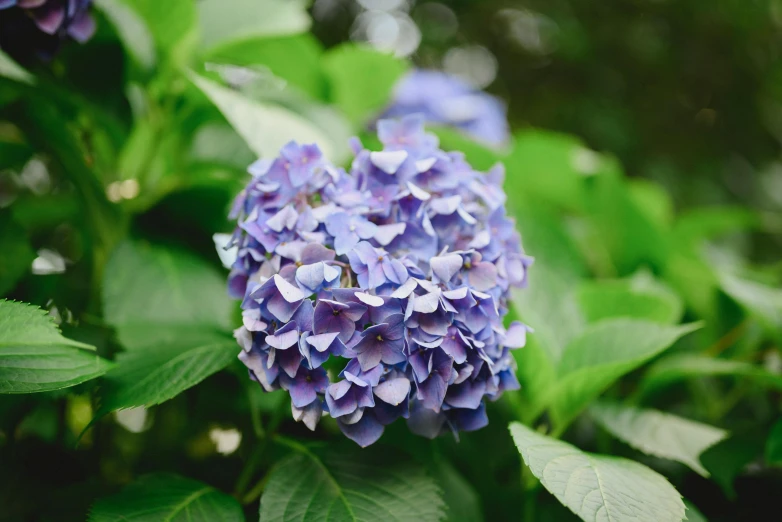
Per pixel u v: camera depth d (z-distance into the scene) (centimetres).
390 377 65
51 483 78
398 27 214
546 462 65
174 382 68
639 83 228
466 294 65
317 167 69
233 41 86
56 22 76
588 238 109
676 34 226
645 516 63
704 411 92
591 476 65
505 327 76
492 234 70
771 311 85
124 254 79
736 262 127
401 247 67
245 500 74
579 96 220
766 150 227
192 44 84
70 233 95
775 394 93
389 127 72
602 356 76
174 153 88
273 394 81
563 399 76
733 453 81
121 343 74
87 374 64
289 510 68
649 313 85
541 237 92
